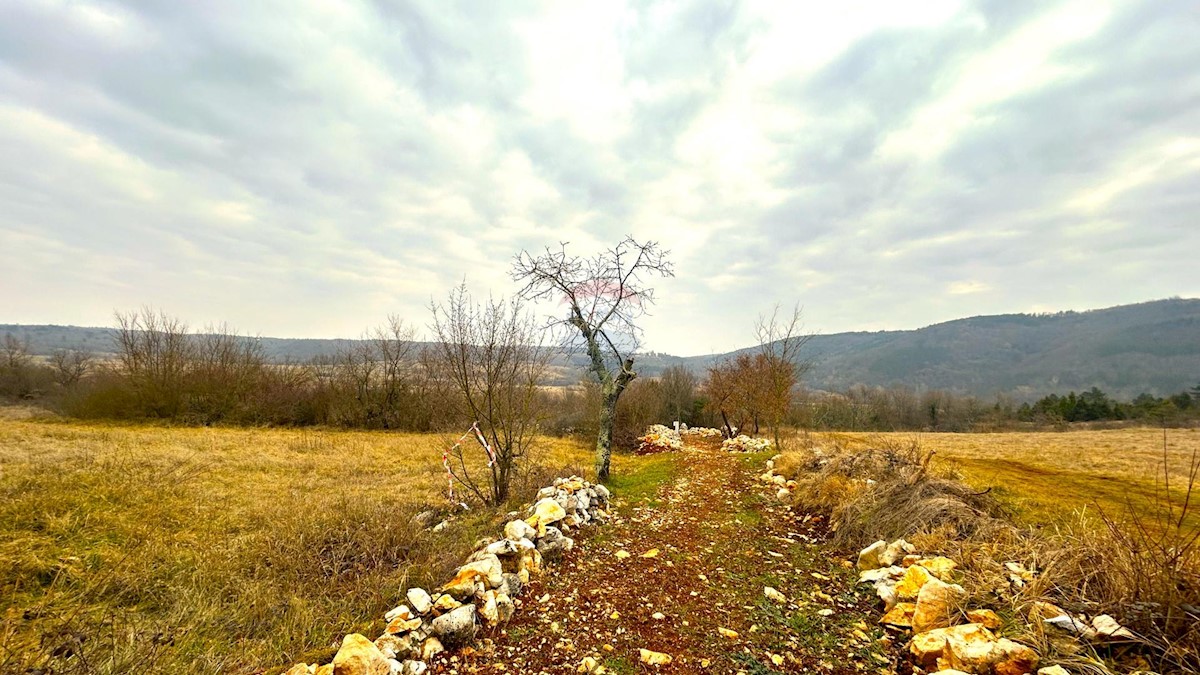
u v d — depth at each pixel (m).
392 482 11.78
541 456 14.69
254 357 30.30
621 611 4.61
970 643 3.38
